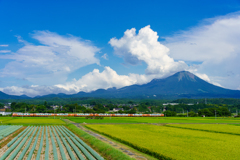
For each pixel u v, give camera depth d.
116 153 34.31
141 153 36.62
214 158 32.22
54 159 31.50
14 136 54.44
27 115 159.75
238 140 49.38
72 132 65.38
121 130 68.06
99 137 52.84
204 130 71.06
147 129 72.62
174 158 31.91
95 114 174.75
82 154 35.31
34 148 38.34
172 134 59.25
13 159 32.12
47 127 78.56
